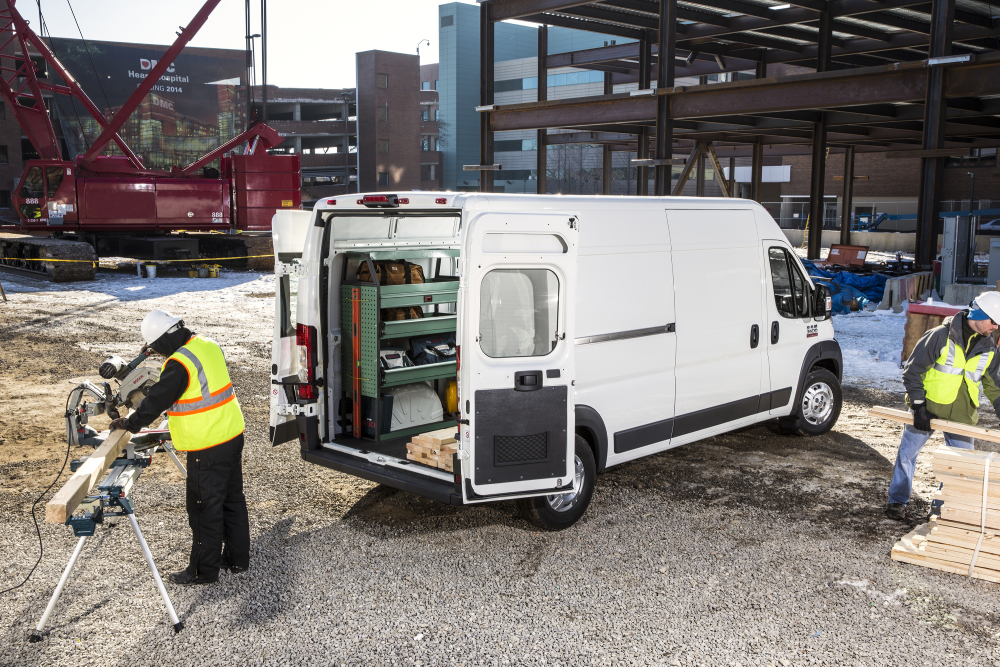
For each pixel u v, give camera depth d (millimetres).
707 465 7051
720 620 4293
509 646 4031
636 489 6414
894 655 3949
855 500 6156
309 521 5711
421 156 79688
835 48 26516
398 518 5777
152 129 56031
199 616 4320
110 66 54312
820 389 8086
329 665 3859
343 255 6414
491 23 21609
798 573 4875
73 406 4672
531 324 5078
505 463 4961
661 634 4145
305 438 6102
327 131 74000
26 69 24125
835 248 23484
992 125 23828
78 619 4270
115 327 13953
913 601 4527
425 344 7012
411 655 3945
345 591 4625
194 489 4605
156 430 5043
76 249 21438
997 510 4766
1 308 15945
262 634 4141
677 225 6461
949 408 5375
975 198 42188
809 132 27484
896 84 15078
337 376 6426
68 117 52844
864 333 13742
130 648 3996
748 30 23906
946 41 14312
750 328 7152
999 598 4570
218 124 58625
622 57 29688
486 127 22016
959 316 5367
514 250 4910
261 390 9797
